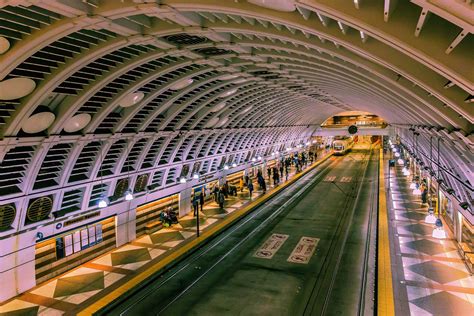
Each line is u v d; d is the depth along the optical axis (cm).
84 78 1218
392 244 1895
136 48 1205
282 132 4531
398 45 548
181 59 1409
